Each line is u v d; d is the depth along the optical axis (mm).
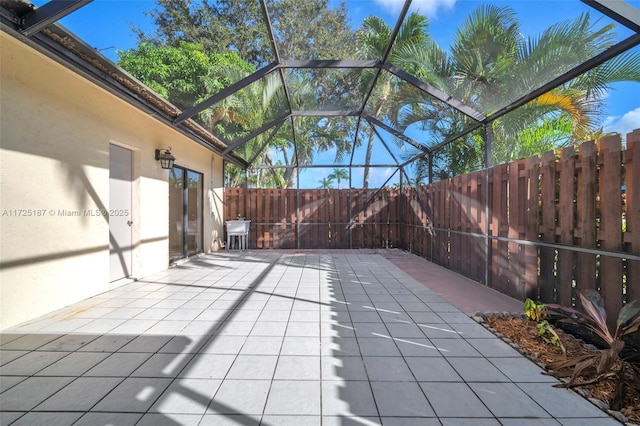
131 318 3580
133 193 5539
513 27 4359
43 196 3605
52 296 3756
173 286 5090
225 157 8844
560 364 2426
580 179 3127
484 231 5102
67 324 3383
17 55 3270
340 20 7035
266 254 8852
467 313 3783
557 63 4070
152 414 1927
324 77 6809
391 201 10227
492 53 4688
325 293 4703
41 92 3557
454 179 6254
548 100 5266
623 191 2729
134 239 5562
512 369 2469
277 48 5078
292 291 4812
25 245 3398
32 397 2094
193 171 8016
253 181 14344
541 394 2143
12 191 3250
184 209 7488
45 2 2730
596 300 2615
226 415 1922
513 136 6262
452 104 5203
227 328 3311
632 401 2025
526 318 3475
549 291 3588
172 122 5547
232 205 10188
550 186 3561
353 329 3293
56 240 3793
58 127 3795
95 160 4426
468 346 2883
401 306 4062
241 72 8750
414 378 2344
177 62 9258
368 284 5277
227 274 6051
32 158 3465
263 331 3230
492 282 4898
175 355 2695
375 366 2518
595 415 1932
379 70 5691
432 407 2008
